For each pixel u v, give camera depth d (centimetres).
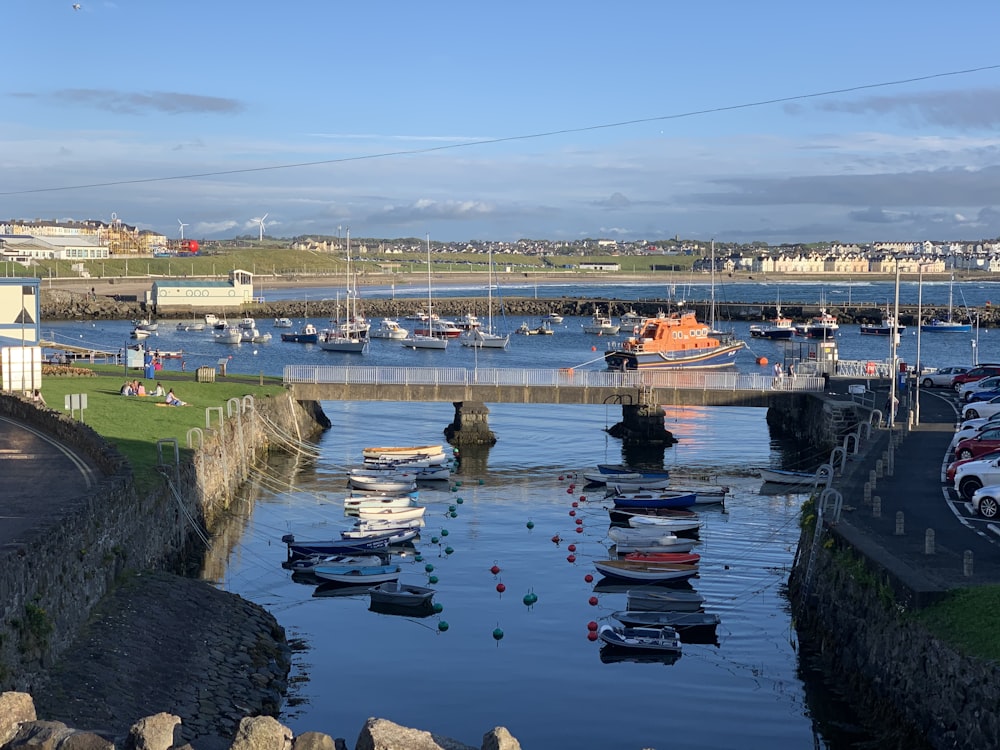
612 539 5344
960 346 18900
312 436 8856
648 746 3183
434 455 7544
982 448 5097
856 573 3488
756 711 3406
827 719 3341
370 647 4006
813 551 3988
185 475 5150
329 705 3441
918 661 2941
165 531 4638
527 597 4556
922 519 4028
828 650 3709
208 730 2934
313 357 16100
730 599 4528
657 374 8450
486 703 3497
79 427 5112
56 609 3031
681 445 8506
